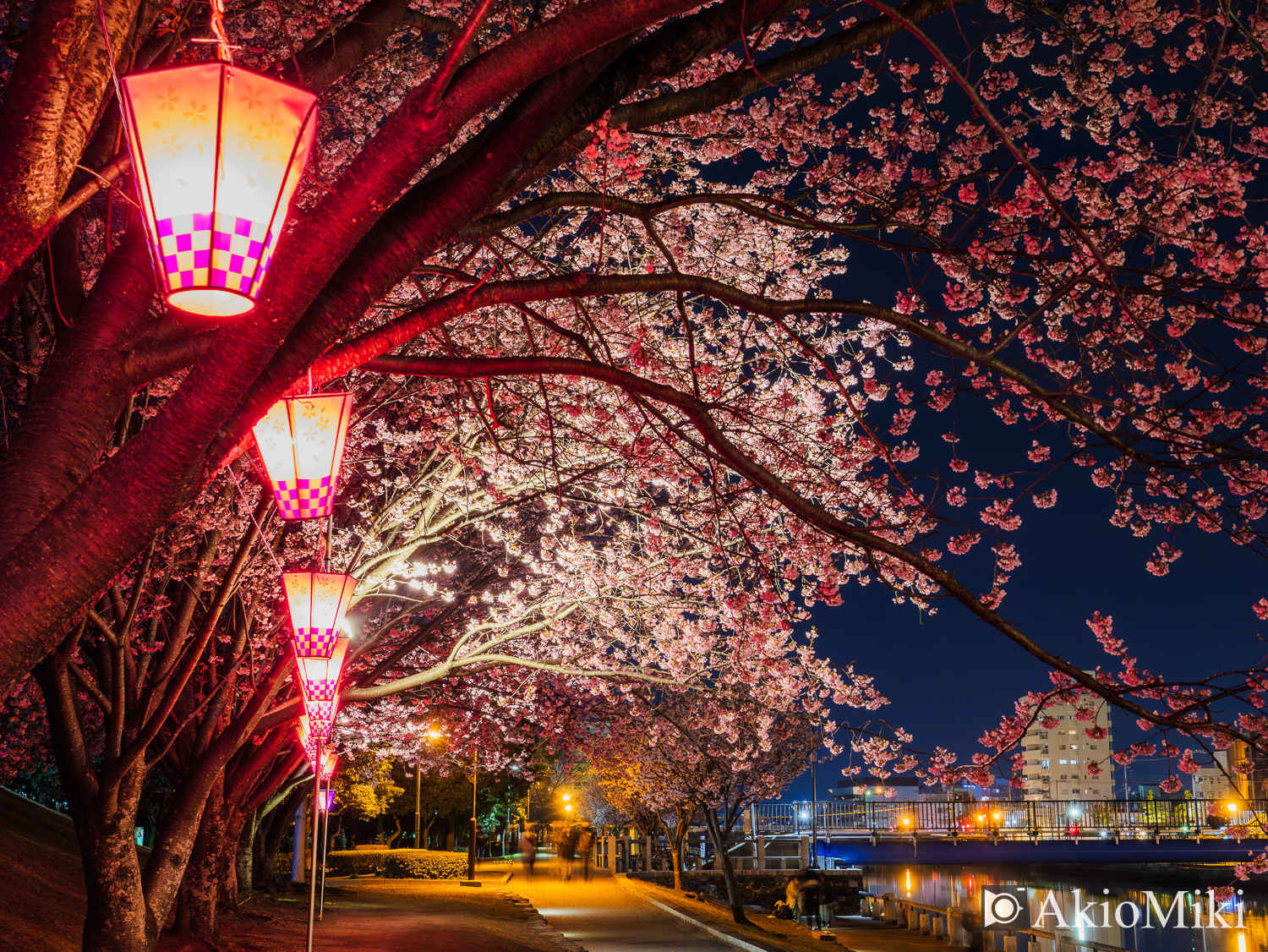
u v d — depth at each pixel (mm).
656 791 28750
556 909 25250
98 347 4105
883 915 33094
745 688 18547
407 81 13406
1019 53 8828
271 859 28031
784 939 21125
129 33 3764
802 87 10602
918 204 7711
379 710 22078
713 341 13891
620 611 15289
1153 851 36781
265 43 10133
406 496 14812
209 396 3207
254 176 2525
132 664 11070
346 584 7969
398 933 18031
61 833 19797
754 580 11078
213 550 12188
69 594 3297
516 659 14547
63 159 3453
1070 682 6992
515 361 5230
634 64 4523
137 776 10469
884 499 9273
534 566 15320
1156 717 5281
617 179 9656
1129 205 8742
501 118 3936
